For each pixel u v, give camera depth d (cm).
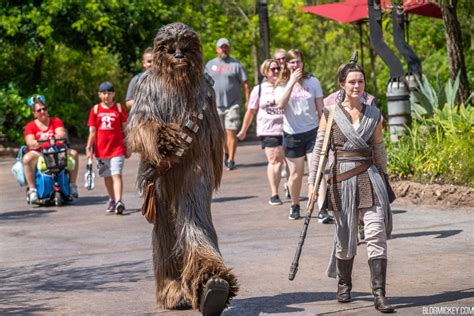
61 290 923
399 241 1098
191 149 782
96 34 3122
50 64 3316
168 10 3275
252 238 1184
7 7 3028
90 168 1533
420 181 1401
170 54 777
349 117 806
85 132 3256
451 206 1331
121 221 1434
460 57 1802
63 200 1720
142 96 789
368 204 789
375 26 1617
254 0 4100
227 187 1789
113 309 821
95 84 3394
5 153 2955
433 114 1641
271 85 1495
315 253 1055
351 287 815
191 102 784
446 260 971
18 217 1560
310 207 811
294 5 4059
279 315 770
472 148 1382
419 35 3491
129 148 789
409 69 1755
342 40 3709
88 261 1088
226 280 739
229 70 2088
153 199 784
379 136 809
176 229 779
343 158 802
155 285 846
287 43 4078
